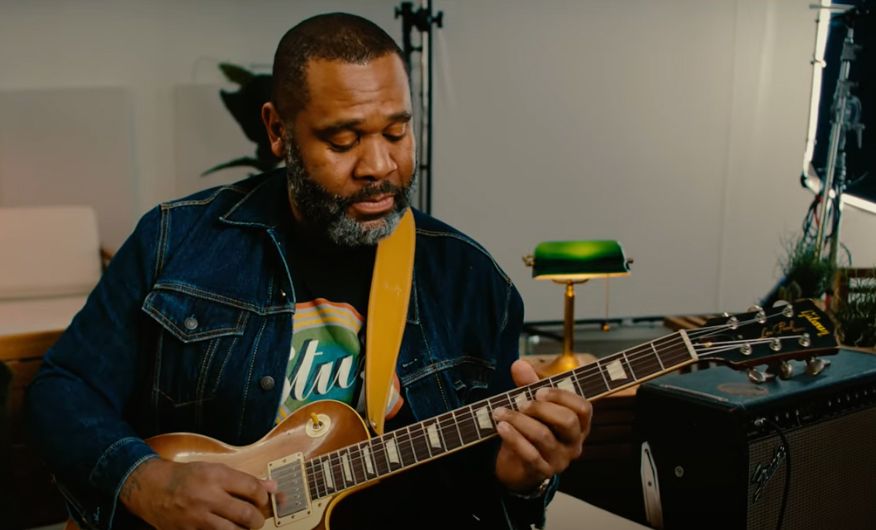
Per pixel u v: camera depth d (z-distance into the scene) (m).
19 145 3.96
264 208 1.31
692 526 1.56
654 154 3.94
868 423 1.64
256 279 1.28
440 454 1.16
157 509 1.08
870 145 3.21
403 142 1.14
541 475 1.10
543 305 4.01
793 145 3.96
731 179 3.97
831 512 1.58
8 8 3.94
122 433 1.18
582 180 3.94
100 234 4.11
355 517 1.28
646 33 3.83
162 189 4.20
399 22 4.19
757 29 3.85
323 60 1.09
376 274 1.28
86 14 4.02
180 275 1.26
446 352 1.31
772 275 4.06
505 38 3.79
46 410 1.19
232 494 1.09
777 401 1.48
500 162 3.88
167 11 4.10
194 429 1.25
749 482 1.45
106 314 1.26
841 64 3.12
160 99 4.15
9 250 3.38
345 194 1.13
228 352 1.25
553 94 3.85
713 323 1.13
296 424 1.21
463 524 1.33
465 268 1.35
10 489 2.11
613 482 2.17
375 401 1.24
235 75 4.02
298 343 1.27
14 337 2.57
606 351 4.02
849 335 2.09
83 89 4.01
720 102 3.92
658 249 4.01
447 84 3.78
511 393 1.15
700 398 1.51
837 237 3.15
